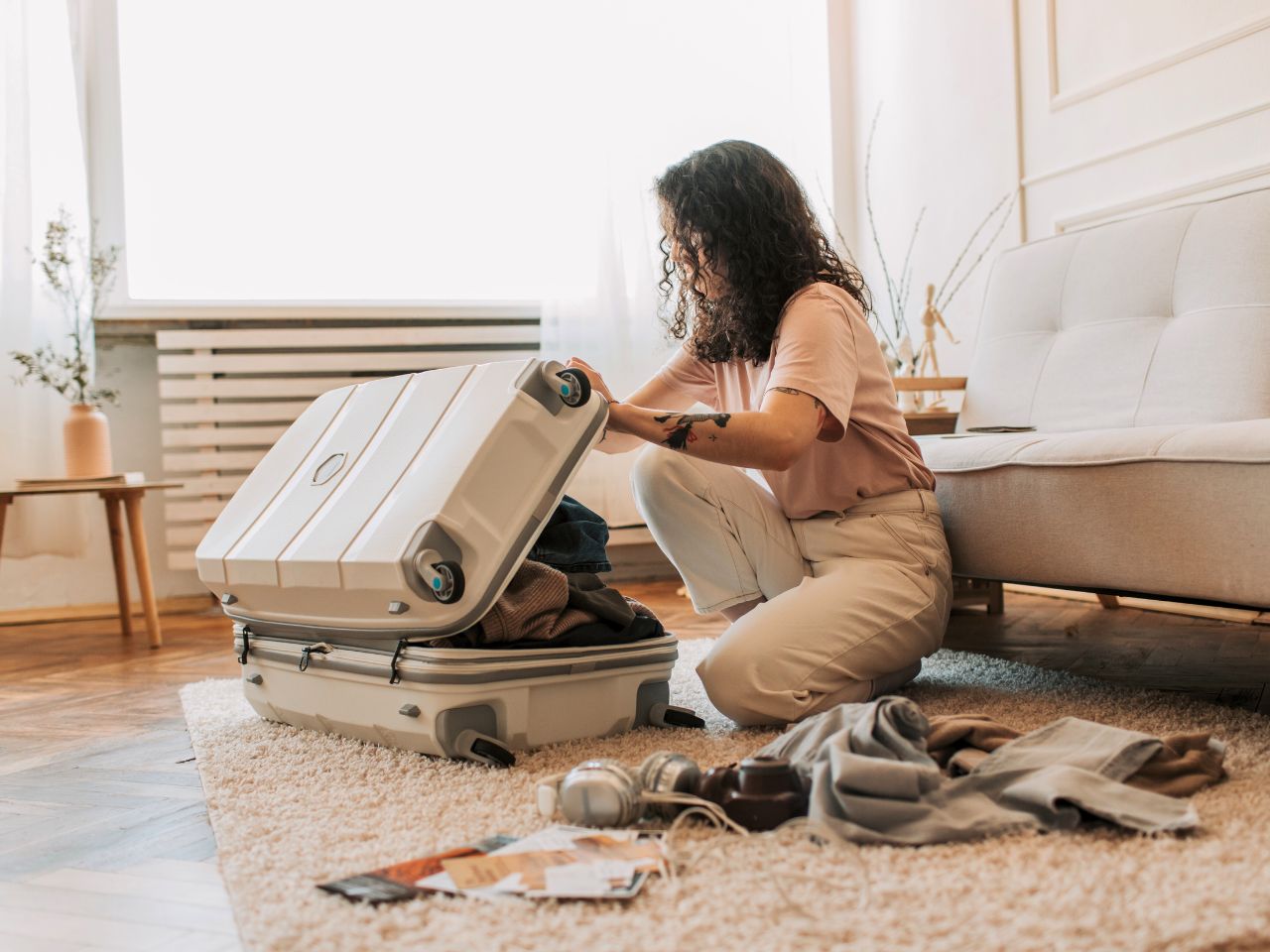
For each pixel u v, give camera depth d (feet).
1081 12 10.07
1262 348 6.37
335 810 4.05
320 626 5.10
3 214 11.29
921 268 12.66
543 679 4.74
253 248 12.59
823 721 4.07
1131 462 4.94
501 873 3.22
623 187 12.85
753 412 5.11
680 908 2.93
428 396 5.06
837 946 2.66
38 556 12.00
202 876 3.63
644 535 12.91
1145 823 3.33
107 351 12.28
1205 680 6.07
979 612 9.17
